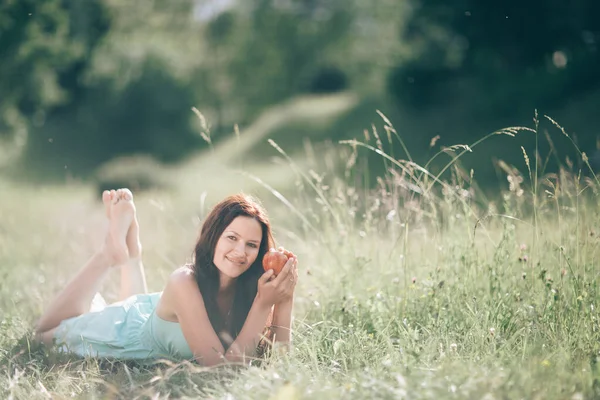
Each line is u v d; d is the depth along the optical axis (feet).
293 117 143.23
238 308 15.81
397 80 110.22
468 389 11.91
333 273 20.12
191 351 15.71
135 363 15.98
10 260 27.96
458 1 103.91
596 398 12.21
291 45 208.74
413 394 11.79
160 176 88.99
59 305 17.25
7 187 85.76
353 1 207.00
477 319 16.05
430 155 88.43
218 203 15.49
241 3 214.07
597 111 80.94
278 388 12.49
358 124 122.01
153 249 30.96
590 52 94.22
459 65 109.09
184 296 14.92
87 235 35.42
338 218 21.83
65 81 170.40
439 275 18.34
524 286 17.43
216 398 12.96
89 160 160.76
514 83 99.25
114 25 140.97
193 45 207.92
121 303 16.92
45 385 14.23
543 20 98.94
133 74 170.40
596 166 53.26
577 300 15.94
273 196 61.41
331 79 206.59
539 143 76.54
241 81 209.87
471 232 19.33
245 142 146.30
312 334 16.24
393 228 20.80
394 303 17.97
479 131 92.94
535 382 12.42
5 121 116.16
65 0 128.36
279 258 15.07
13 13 89.04
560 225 18.17
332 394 12.14
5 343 16.92
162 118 169.48
